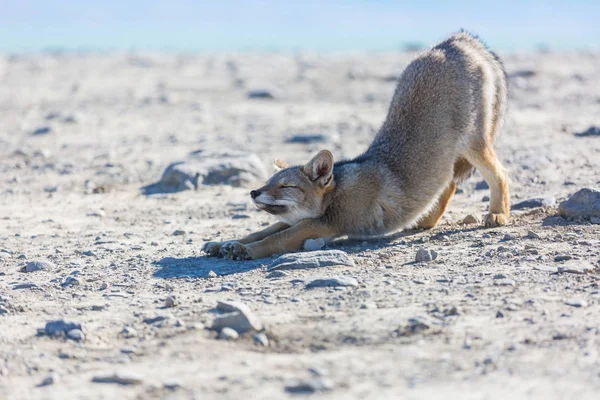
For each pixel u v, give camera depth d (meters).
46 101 53.59
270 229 18.30
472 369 10.16
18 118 45.31
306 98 51.91
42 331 12.40
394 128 18.78
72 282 15.40
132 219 21.86
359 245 17.64
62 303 14.19
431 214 19.05
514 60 73.69
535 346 10.86
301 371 10.34
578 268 14.32
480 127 18.62
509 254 15.76
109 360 11.19
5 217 22.33
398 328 11.79
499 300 12.88
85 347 11.79
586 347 10.73
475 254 16.05
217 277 15.51
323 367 10.44
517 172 24.62
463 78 18.44
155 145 34.25
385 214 18.02
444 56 18.77
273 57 97.06
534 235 17.06
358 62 81.38
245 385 9.94
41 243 19.25
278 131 37.19
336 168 18.27
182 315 13.00
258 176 26.42
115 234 20.05
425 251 15.77
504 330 11.52
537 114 38.56
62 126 41.09
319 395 9.51
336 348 11.18
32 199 24.80
